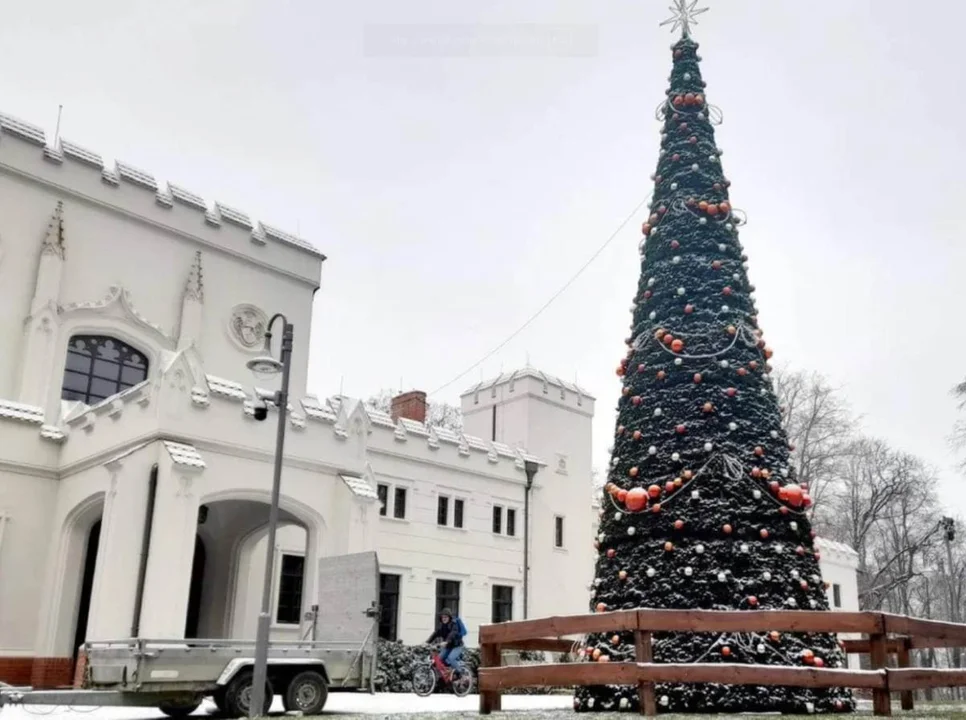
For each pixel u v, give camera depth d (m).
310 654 14.16
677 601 10.73
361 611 15.91
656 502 11.32
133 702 12.51
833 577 38.12
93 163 25.23
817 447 42.47
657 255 12.88
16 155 23.78
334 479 20.81
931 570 56.50
